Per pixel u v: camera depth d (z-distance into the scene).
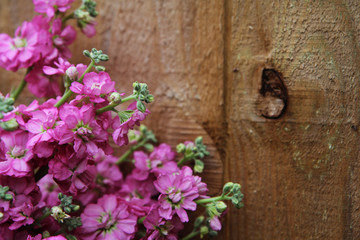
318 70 0.48
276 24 0.49
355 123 0.48
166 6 0.52
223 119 0.51
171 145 0.52
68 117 0.44
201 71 0.52
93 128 0.45
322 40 0.48
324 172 0.48
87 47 0.55
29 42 0.51
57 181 0.46
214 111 0.51
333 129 0.48
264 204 0.50
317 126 0.48
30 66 0.51
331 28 0.48
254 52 0.50
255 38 0.50
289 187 0.49
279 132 0.49
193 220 0.51
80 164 0.45
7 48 0.51
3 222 0.45
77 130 0.44
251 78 0.50
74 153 0.45
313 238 0.49
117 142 0.45
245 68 0.50
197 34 0.51
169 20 0.52
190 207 0.46
